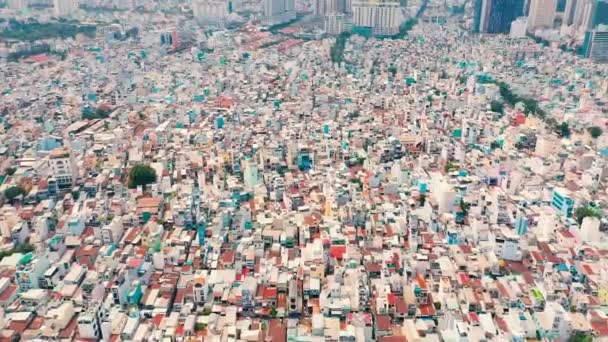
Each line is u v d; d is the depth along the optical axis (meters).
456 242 199.62
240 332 152.75
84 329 147.75
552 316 150.62
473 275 178.62
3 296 166.50
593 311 158.75
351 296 164.25
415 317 159.75
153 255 185.50
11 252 194.50
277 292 169.62
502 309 161.62
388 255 186.50
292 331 150.75
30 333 152.62
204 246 196.50
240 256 187.25
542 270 182.25
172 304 169.12
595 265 182.62
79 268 181.88
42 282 174.75
